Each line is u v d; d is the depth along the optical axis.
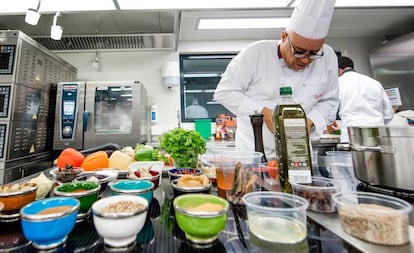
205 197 0.44
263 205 0.47
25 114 1.65
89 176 0.67
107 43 2.40
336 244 0.37
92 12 1.77
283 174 0.59
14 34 1.57
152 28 2.15
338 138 1.52
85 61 2.59
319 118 1.02
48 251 0.36
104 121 2.04
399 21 2.43
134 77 2.63
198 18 2.19
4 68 1.54
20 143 1.60
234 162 0.62
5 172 1.44
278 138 0.62
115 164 0.85
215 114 2.80
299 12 0.83
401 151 0.55
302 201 0.45
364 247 0.36
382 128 0.58
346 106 1.75
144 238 0.40
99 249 0.36
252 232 0.40
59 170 0.69
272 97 1.11
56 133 1.91
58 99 1.93
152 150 0.98
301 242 0.38
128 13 1.84
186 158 0.84
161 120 2.62
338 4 1.87
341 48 2.84
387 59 2.54
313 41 0.84
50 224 0.34
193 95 2.80
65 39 2.28
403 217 0.37
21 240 0.39
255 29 2.46
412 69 2.29
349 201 0.47
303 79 1.10
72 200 0.42
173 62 2.55
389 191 0.58
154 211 0.53
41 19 1.88
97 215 0.35
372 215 0.38
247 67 1.13
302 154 0.59
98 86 2.00
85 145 1.93
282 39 1.03
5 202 0.45
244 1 1.69
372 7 1.96
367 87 1.71
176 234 0.41
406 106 2.35
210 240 0.38
